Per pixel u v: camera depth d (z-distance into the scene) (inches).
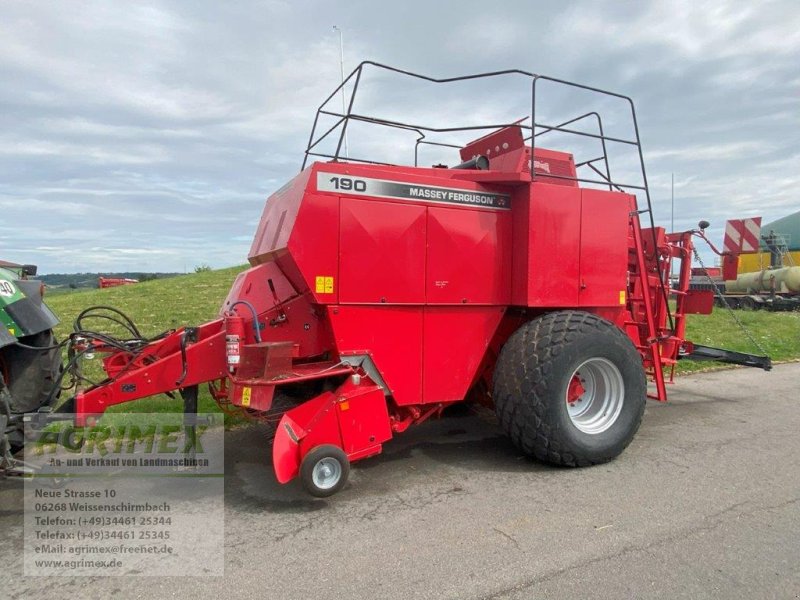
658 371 226.7
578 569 122.6
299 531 142.3
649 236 252.7
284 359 161.5
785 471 183.6
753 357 280.1
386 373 179.2
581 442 184.5
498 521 147.0
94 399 167.5
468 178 194.7
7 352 188.1
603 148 222.7
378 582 118.6
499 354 201.0
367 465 191.6
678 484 172.4
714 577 119.2
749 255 886.4
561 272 198.5
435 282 185.2
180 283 818.2
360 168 173.2
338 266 169.9
